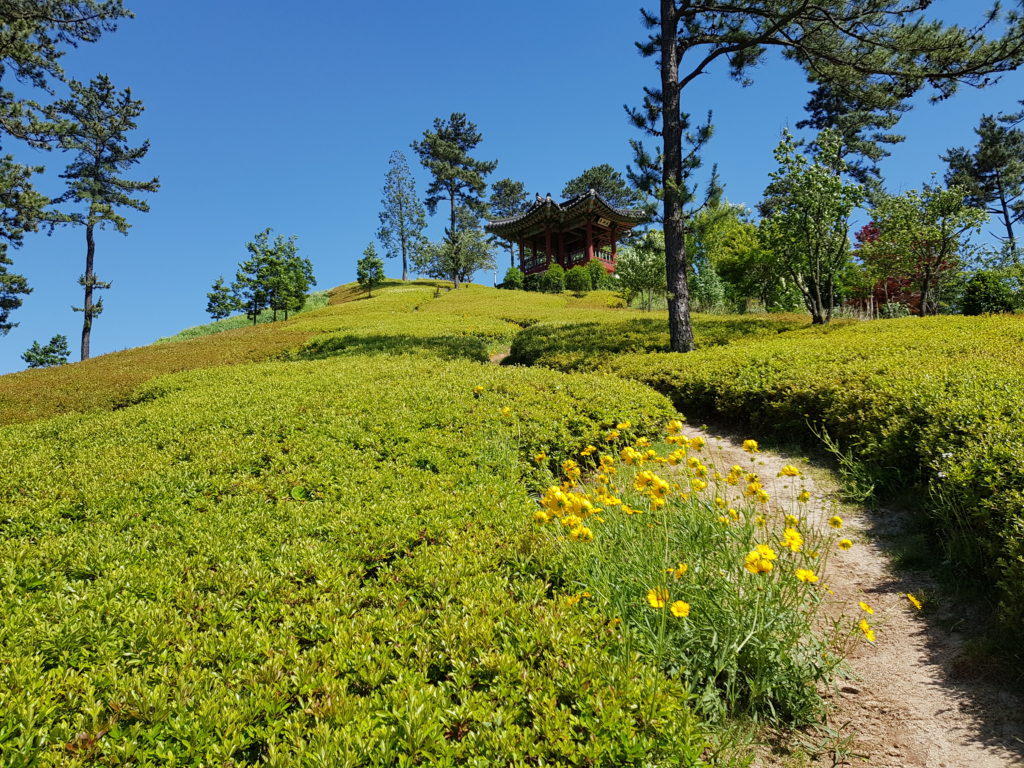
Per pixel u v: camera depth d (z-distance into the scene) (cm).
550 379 806
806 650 262
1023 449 350
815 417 624
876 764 224
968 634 299
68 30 2058
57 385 1405
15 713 196
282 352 1827
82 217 3094
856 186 1366
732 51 1298
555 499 273
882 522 436
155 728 194
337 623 254
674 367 934
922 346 757
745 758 214
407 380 842
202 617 265
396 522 378
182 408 748
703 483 332
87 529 383
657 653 231
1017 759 221
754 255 2253
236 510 411
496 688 209
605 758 181
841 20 1241
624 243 5112
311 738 185
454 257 5428
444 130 5950
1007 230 3189
